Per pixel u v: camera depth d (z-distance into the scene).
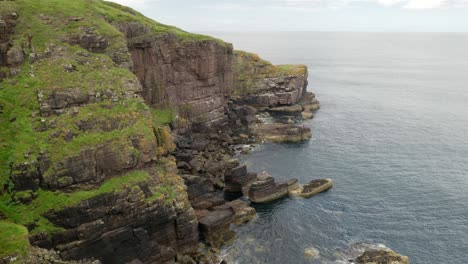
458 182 79.44
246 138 103.62
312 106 143.38
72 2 70.38
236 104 129.88
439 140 107.56
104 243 46.09
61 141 47.34
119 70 59.91
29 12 59.50
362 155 95.00
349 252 55.59
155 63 91.31
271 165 87.94
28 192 44.00
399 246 57.38
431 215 66.25
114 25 83.06
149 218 50.00
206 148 93.06
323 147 100.56
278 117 129.75
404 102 160.38
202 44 101.44
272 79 139.00
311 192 73.06
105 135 50.31
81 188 46.31
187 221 53.91
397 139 108.31
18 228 38.16
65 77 53.44
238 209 64.38
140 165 52.47
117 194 47.34
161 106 94.62
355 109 145.62
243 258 54.00
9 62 52.34
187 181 66.31
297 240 58.47
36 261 37.84
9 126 47.78
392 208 68.50
